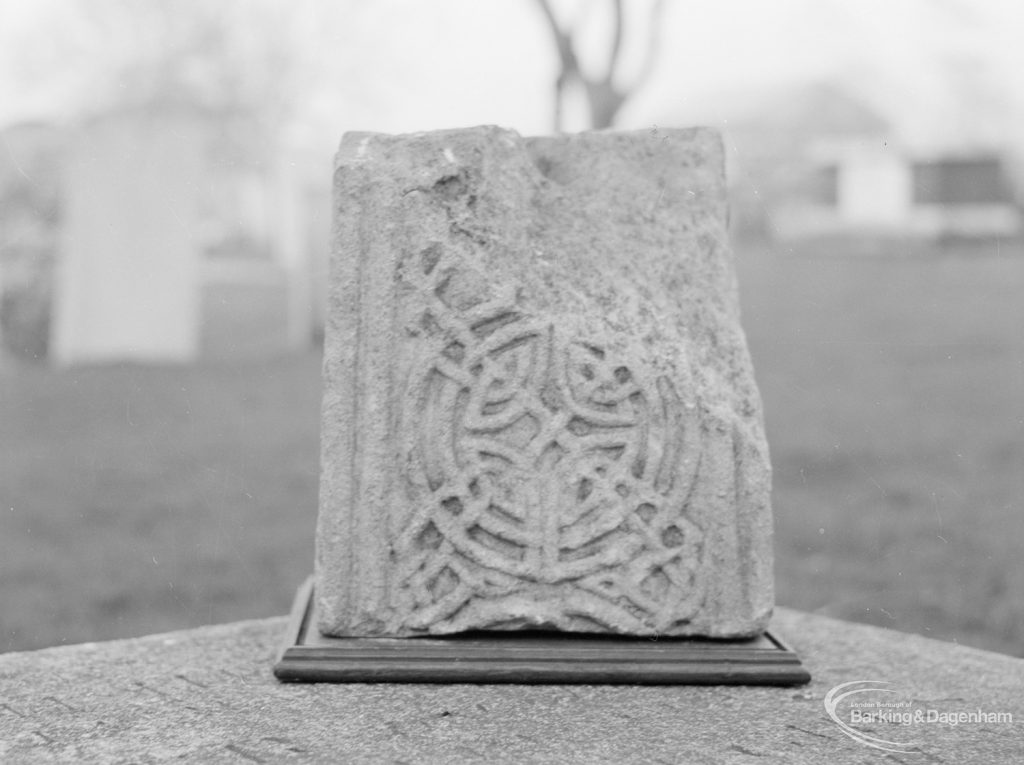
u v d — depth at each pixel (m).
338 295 1.28
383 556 1.27
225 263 3.19
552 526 1.27
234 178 3.28
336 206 1.28
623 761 1.10
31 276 2.87
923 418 2.67
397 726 1.16
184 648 1.37
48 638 1.74
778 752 1.12
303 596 1.43
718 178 1.32
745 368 1.29
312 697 1.22
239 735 1.14
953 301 3.40
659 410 1.28
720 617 1.28
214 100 3.44
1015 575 1.84
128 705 1.21
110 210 2.92
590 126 3.07
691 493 1.27
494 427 1.27
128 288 2.95
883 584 1.86
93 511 2.14
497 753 1.11
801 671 1.26
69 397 2.58
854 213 4.79
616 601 1.27
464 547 1.27
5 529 2.07
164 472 2.30
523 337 1.28
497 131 1.30
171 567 1.98
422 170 1.28
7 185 2.85
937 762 1.11
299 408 2.77
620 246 1.31
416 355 1.27
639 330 1.29
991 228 4.54
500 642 1.27
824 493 2.24
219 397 2.74
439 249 1.27
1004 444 2.44
